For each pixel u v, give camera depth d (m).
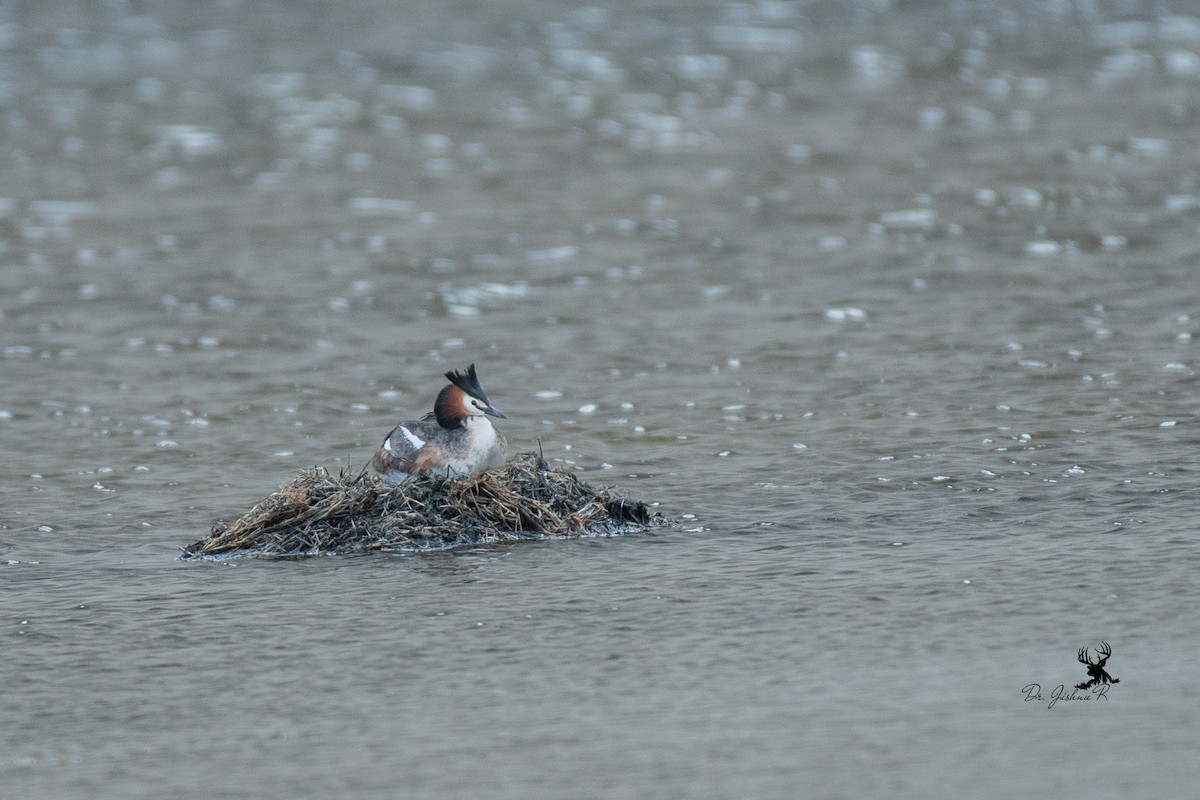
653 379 18.45
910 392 17.44
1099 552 12.06
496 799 8.20
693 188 29.42
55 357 19.97
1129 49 42.03
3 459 15.99
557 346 20.03
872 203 27.61
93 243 26.31
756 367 18.80
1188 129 32.41
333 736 9.24
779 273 23.44
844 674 9.86
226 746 9.17
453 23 49.72
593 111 37.16
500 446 13.55
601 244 25.53
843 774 8.30
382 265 24.48
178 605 11.80
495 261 24.59
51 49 46.19
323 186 30.33
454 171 31.48
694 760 8.59
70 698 10.07
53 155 33.47
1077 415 16.20
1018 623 10.62
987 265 23.34
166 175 31.56
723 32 47.25
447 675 10.20
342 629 11.15
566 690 9.83
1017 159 30.48
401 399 17.89
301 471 13.79
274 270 24.31
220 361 19.64
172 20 50.69
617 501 13.55
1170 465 14.36
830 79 40.16
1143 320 19.95
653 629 10.90
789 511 13.71
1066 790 7.95
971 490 14.02
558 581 12.00
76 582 12.43
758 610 11.18
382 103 38.47
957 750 8.54
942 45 43.91
